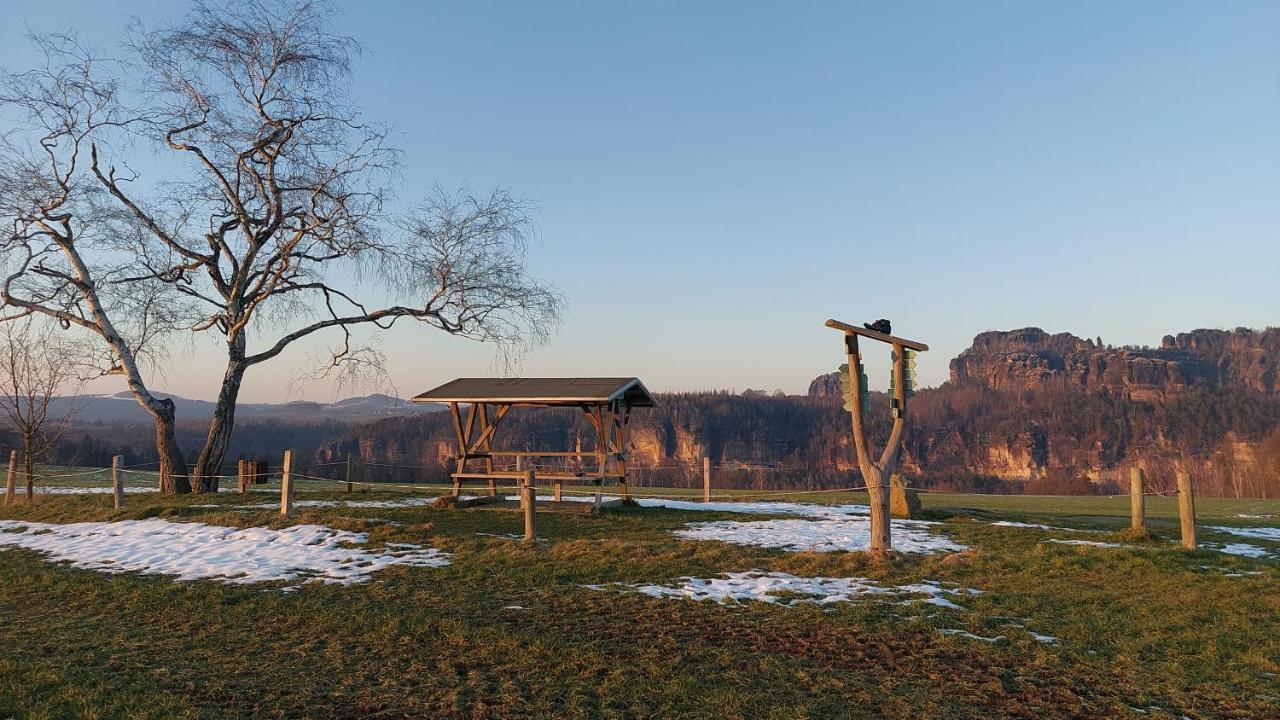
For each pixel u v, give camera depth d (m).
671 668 6.36
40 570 10.88
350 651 6.91
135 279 20.17
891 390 11.42
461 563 10.78
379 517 15.02
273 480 27.66
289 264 21.17
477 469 18.56
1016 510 20.06
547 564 10.59
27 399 18.86
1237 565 10.43
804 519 16.17
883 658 6.67
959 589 9.17
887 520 11.16
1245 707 5.62
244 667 6.46
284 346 21.95
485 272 21.86
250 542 12.59
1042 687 6.00
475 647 6.96
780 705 5.61
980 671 6.34
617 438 17.80
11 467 18.62
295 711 5.49
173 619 8.14
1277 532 15.48
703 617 7.94
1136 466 13.27
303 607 8.44
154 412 19.97
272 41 19.92
